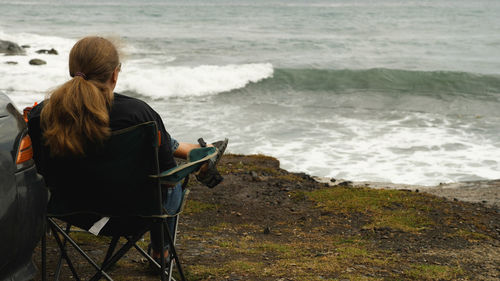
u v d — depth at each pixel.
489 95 22.47
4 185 2.29
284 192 7.64
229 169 8.87
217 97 21.70
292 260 4.43
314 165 12.41
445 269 4.40
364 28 57.12
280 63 31.44
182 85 22.84
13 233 2.33
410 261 4.70
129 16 72.69
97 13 77.31
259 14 78.75
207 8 93.06
